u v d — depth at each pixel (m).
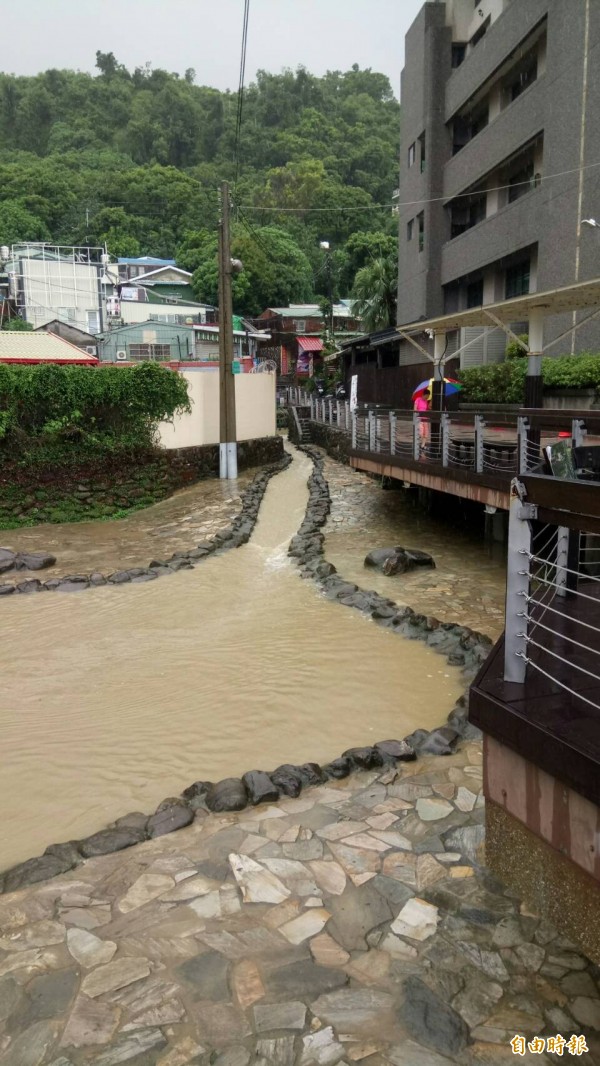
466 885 4.09
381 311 34.69
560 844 3.18
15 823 5.35
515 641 3.57
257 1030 3.11
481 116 25.23
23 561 13.27
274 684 7.79
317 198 51.03
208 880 4.27
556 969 3.42
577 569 5.00
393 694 7.49
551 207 18.73
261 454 24.34
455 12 25.83
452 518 15.74
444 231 26.98
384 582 11.56
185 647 9.06
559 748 3.01
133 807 5.53
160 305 41.78
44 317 41.59
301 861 4.45
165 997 3.31
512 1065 2.90
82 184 54.56
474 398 21.70
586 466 4.54
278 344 46.50
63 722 7.03
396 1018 3.16
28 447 17.73
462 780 5.53
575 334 18.12
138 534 15.92
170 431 19.97
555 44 18.22
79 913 3.99
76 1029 3.13
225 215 19.94
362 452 16.17
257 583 12.02
